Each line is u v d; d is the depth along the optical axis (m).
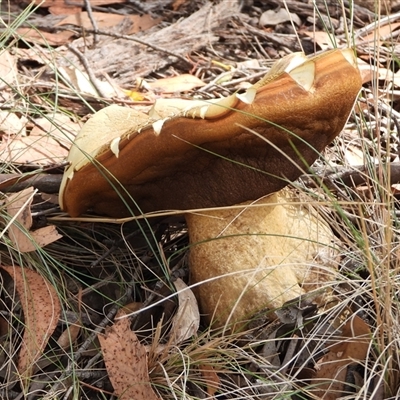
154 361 0.87
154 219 0.96
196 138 0.82
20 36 1.08
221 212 0.89
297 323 0.87
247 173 0.86
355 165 0.99
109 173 0.86
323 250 0.91
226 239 0.89
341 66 0.83
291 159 0.85
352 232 0.91
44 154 1.01
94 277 0.95
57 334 0.91
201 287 0.90
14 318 0.91
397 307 0.87
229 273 0.88
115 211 0.92
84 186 0.87
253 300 0.88
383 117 1.08
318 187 0.94
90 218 0.93
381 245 0.89
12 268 0.91
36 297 0.90
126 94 1.17
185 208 0.89
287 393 0.85
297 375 0.88
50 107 1.10
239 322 0.88
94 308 0.94
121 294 0.94
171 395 0.87
